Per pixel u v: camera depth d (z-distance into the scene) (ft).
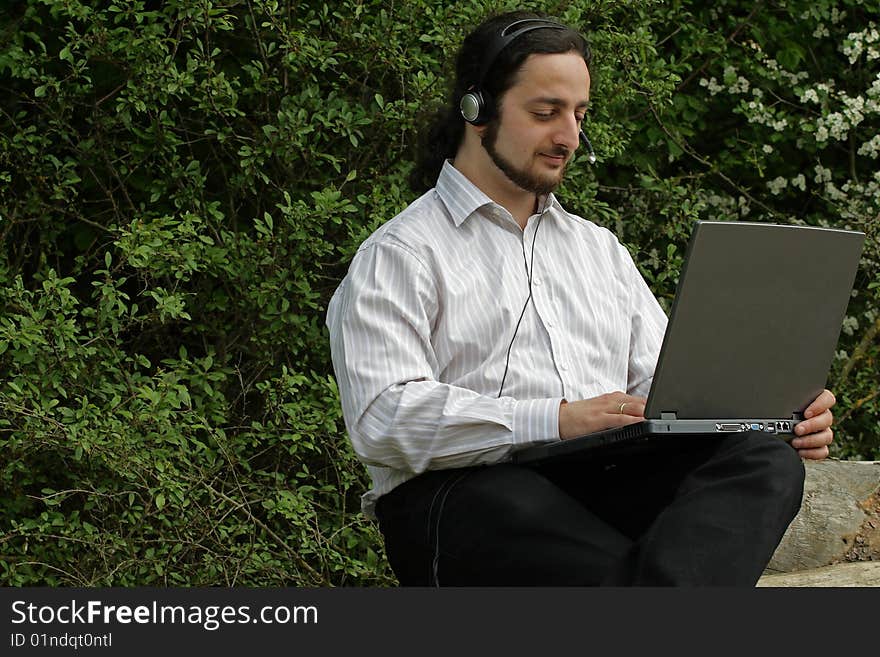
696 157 21.01
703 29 20.90
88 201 16.29
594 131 17.85
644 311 11.35
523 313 10.07
